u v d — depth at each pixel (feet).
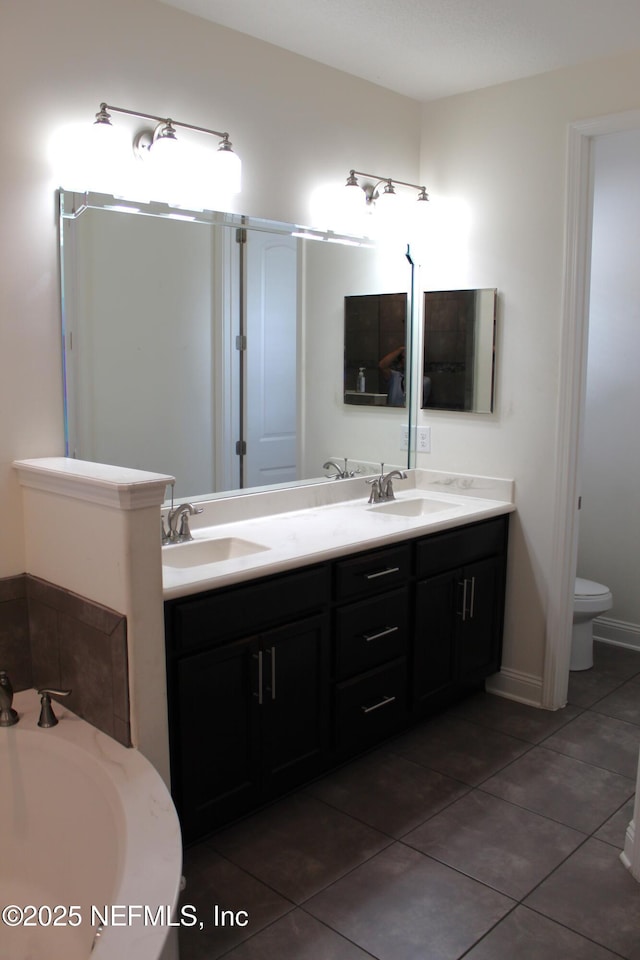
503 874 7.13
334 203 10.02
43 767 6.41
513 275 10.43
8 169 6.89
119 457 8.02
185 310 8.46
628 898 6.82
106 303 7.74
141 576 6.21
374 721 9.10
